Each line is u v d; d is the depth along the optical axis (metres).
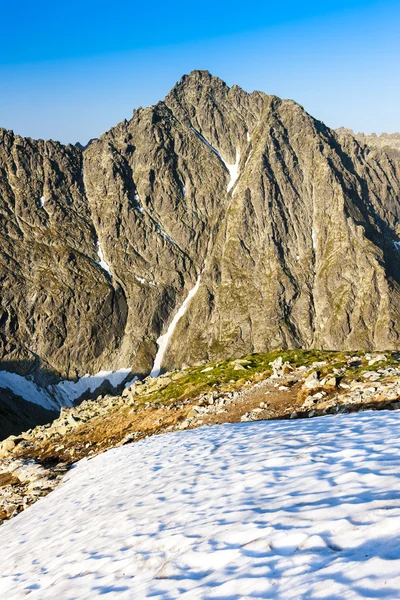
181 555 8.27
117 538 11.21
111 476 21.55
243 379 41.53
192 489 13.02
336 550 6.30
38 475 33.34
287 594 5.59
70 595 8.72
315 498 8.79
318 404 28.28
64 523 16.67
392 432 13.31
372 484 8.64
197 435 24.41
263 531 7.86
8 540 18.92
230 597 6.08
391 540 6.02
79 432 44.31
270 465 12.67
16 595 10.46
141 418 40.88
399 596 4.77
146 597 7.18
